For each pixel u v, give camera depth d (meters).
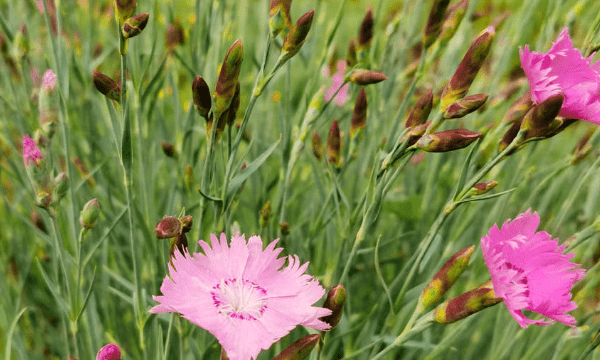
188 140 0.42
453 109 0.32
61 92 0.36
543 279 0.31
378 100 0.43
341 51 0.62
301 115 0.39
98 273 0.41
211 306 0.31
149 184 0.42
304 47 0.45
